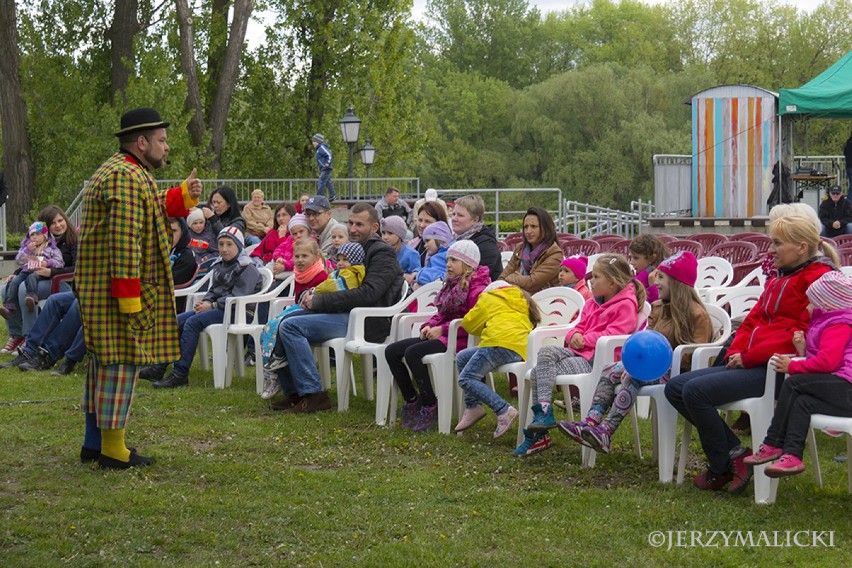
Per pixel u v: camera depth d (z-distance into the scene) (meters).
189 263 9.55
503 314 6.38
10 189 27.05
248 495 5.22
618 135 53.34
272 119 32.19
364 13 32.34
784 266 5.11
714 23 59.94
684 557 4.27
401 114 34.47
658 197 22.50
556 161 54.62
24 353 9.28
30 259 10.05
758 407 5.06
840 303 4.73
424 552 4.35
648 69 56.28
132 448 6.00
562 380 5.86
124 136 5.76
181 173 26.14
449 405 6.66
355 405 7.60
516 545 4.43
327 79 32.53
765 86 57.38
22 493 5.33
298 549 4.44
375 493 5.23
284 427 6.81
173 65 27.45
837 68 19.62
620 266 6.00
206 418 7.11
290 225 9.48
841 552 4.32
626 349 5.41
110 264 5.56
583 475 5.60
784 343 5.01
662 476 5.44
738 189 21.81
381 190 25.69
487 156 57.31
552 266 7.57
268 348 7.43
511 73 68.56
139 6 28.67
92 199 5.60
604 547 4.42
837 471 5.60
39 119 27.64
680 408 5.22
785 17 58.25
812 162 24.77
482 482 5.47
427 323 6.90
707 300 7.97
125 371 5.74
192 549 4.46
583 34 69.31
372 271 7.47
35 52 27.92
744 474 5.11
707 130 21.88
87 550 4.46
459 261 6.71
